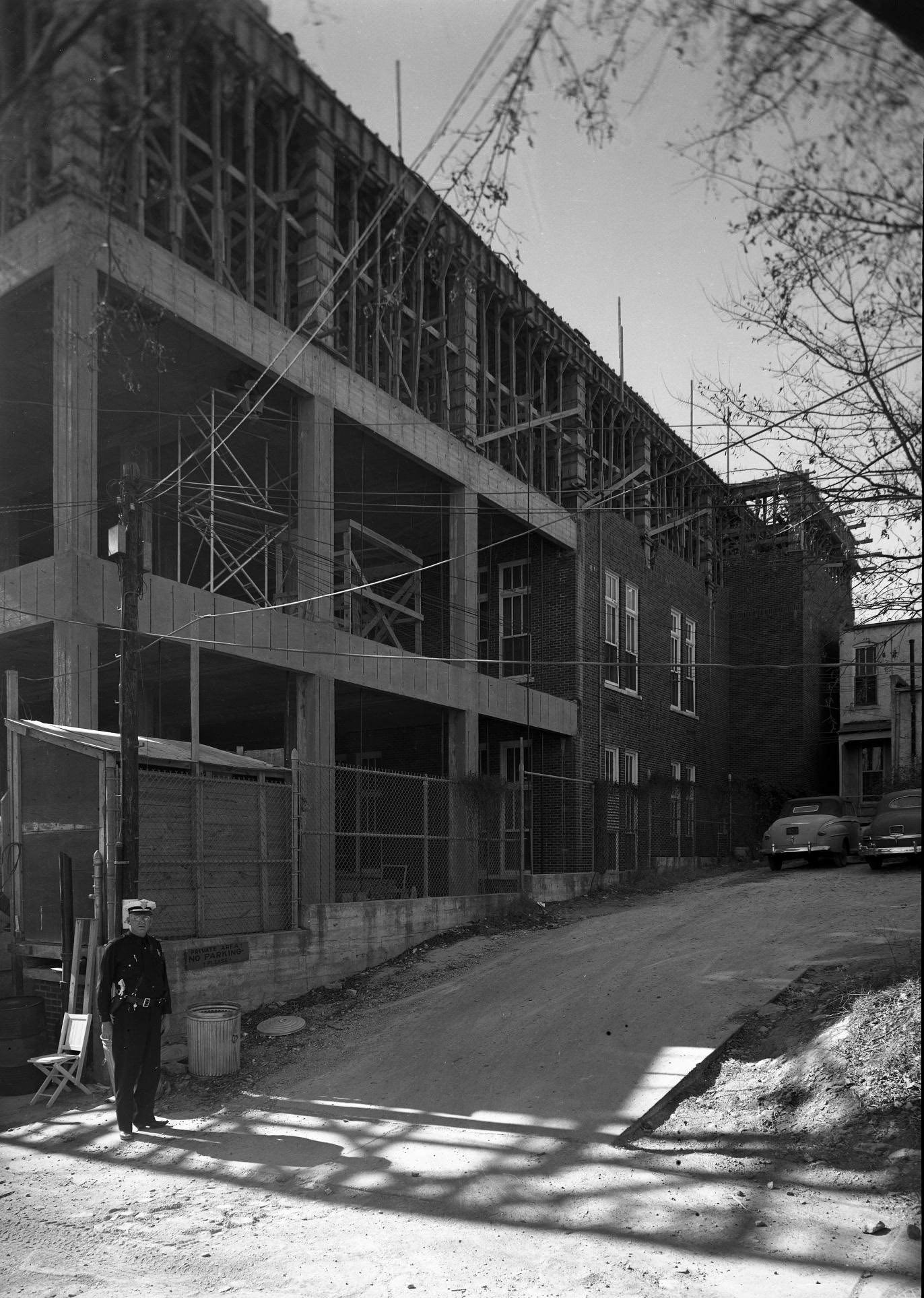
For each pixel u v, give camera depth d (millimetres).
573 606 27188
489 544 25875
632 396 30109
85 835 13266
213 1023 11766
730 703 37750
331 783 18578
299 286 19109
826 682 38281
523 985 14219
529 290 25203
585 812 26703
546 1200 7496
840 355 8742
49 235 14367
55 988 13258
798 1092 9156
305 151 19156
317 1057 12258
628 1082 10070
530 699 25016
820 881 22234
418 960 16766
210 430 20250
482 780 21109
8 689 14195
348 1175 8250
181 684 21156
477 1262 6426
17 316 16594
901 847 22766
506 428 24719
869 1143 7961
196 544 25047
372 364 21344
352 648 19641
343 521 20891
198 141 17234
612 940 16797
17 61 4473
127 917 10070
